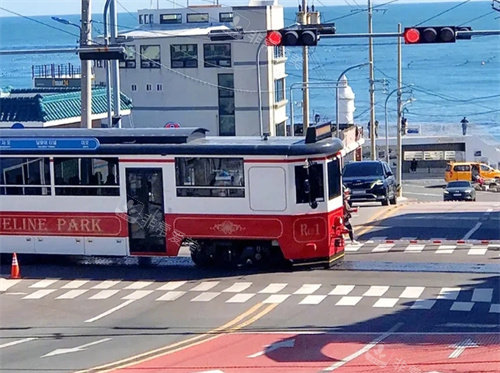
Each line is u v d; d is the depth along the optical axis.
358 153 67.88
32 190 26.86
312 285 23.34
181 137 25.53
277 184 24.83
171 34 63.50
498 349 17.08
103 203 26.28
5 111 42.66
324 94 148.00
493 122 124.56
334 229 25.50
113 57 26.02
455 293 21.92
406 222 33.91
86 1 29.95
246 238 25.22
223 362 16.77
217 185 25.27
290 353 17.31
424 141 83.44
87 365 16.88
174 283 24.44
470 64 186.25
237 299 22.30
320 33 24.39
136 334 19.48
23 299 23.42
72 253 26.70
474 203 44.22
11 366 16.95
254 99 62.16
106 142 26.11
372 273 24.45
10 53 26.31
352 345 17.75
